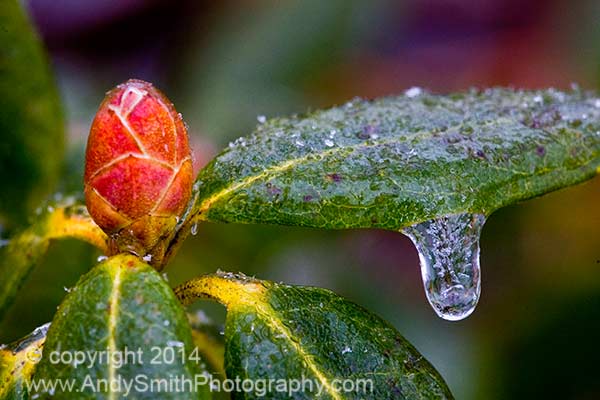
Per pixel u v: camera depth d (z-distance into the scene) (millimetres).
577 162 152
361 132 151
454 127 153
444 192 147
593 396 197
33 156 180
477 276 149
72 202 165
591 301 199
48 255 179
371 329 144
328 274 204
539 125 154
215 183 147
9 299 159
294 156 148
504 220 203
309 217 145
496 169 149
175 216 139
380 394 141
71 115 213
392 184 146
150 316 135
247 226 200
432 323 204
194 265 197
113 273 137
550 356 199
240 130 212
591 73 221
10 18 173
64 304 136
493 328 201
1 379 144
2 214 180
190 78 223
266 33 224
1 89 177
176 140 138
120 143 136
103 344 134
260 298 143
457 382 199
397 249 209
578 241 203
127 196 137
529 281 202
